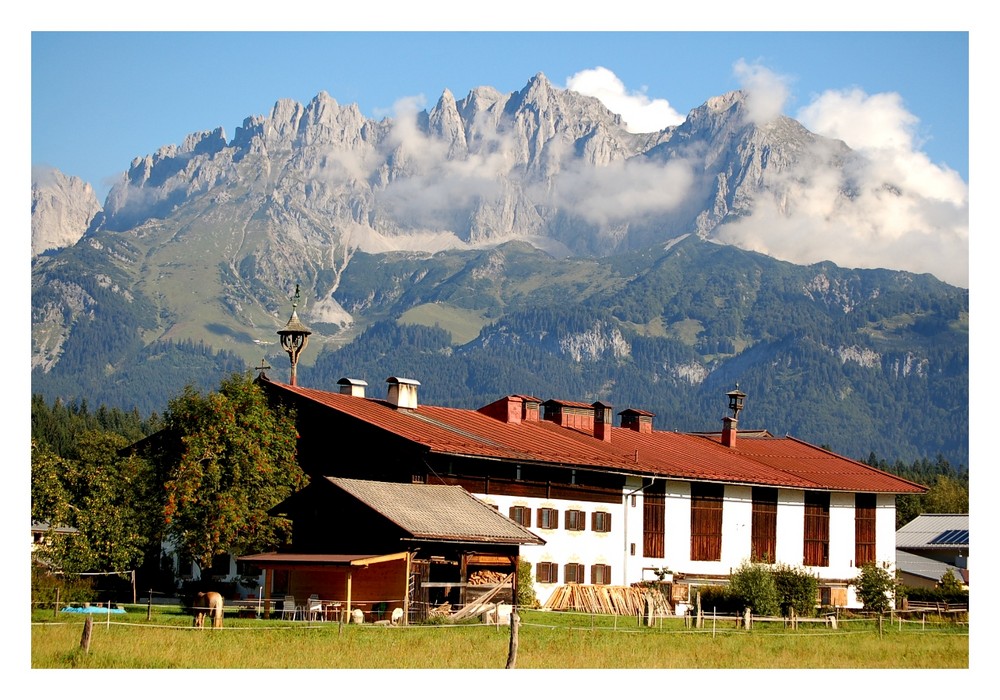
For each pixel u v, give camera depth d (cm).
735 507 8156
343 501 5628
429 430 6725
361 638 4322
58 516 7838
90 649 3753
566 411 8338
